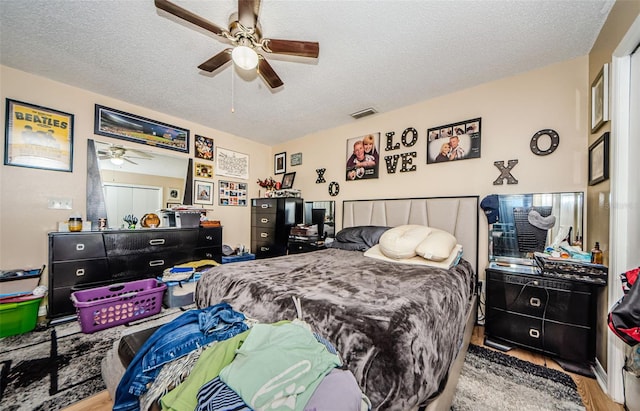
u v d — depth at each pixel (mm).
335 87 2449
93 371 1530
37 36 1781
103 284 2443
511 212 2164
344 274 1539
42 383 1420
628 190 1336
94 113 2648
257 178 4297
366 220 3070
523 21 1570
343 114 3117
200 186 3551
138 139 2967
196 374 754
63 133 2473
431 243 1878
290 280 1396
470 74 2195
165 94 2656
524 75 2145
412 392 763
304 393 633
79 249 2320
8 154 2225
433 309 1057
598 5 1437
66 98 2484
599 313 1562
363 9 1502
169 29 1706
